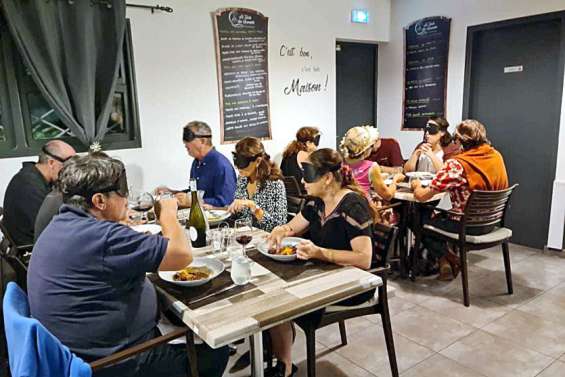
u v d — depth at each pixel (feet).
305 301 4.66
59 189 4.54
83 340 4.33
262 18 12.67
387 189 9.68
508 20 12.59
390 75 16.16
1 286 6.88
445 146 12.67
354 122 16.55
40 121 9.77
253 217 7.82
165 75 11.23
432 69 14.73
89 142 9.82
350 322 8.83
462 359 7.47
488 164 9.30
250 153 7.72
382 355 7.66
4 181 9.45
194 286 5.07
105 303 4.34
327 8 14.15
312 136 11.54
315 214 6.57
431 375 7.06
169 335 4.58
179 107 11.57
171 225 4.93
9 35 9.11
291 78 13.69
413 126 15.65
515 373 7.05
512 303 9.45
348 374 7.15
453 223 9.71
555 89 12.05
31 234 7.64
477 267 11.55
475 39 13.62
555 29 11.91
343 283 5.08
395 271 11.44
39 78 9.01
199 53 11.69
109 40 9.77
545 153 12.52
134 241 4.35
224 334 4.05
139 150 11.10
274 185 7.83
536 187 12.83
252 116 12.95
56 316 4.26
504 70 13.15
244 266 5.03
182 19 11.28
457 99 14.21
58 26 9.12
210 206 8.76
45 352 3.59
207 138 9.45
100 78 9.88
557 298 9.62
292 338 7.25
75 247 4.19
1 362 7.04
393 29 15.76
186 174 11.94
